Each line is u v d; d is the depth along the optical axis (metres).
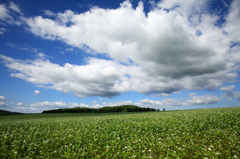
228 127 11.80
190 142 9.32
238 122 12.60
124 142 10.22
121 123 17.33
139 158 7.67
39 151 9.39
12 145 10.23
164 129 12.84
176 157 7.29
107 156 8.09
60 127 17.19
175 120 16.80
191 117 18.03
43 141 10.99
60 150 9.31
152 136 10.89
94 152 8.91
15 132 14.80
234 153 7.41
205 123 13.74
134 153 8.13
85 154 8.48
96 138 11.38
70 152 8.90
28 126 18.89
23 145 10.26
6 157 8.38
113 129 14.45
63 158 8.22
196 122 14.70
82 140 11.25
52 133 13.98
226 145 8.47
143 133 12.35
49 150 9.38
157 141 10.00
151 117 21.73
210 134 10.54
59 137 12.40
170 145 8.87
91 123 18.95
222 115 16.66
